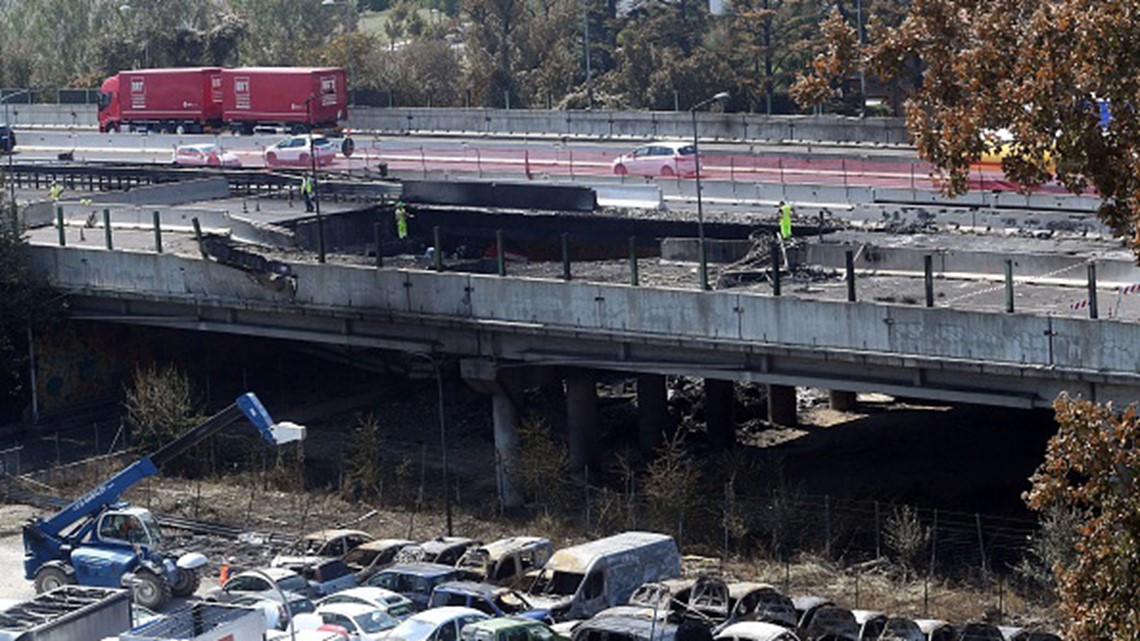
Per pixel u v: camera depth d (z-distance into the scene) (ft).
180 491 581.53
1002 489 561.02
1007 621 438.40
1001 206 653.30
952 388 486.38
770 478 584.81
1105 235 602.85
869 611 419.13
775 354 513.45
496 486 595.47
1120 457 241.35
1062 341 456.86
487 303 570.05
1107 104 266.57
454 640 378.53
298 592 427.74
